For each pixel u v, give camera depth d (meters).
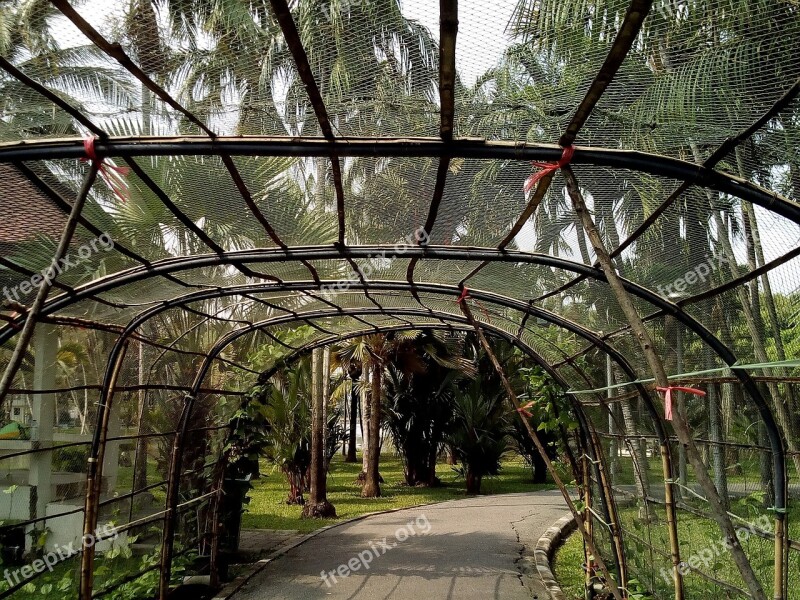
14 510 8.11
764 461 5.19
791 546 3.95
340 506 13.57
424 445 17.44
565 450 7.42
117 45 2.24
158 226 4.18
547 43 2.39
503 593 6.89
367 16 2.42
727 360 4.13
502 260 4.29
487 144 2.87
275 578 7.49
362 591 6.93
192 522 7.81
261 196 3.74
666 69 2.48
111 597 6.13
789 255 3.27
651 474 7.52
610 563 7.79
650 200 3.39
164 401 8.64
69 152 2.97
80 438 9.56
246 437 7.74
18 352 2.57
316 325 7.40
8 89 2.76
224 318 6.41
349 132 2.97
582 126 2.67
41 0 2.22
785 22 2.16
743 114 2.51
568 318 5.50
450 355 15.30
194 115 2.81
